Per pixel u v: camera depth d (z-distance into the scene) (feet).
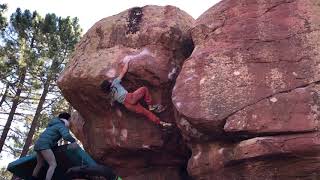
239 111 16.11
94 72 19.99
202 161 17.52
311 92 15.67
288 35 17.24
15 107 53.11
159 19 20.81
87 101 21.03
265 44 17.35
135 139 19.77
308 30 17.06
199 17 20.16
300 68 16.38
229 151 16.51
